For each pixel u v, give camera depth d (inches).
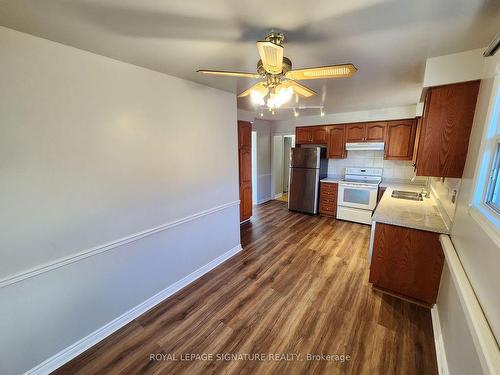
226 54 63.0
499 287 34.5
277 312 79.7
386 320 75.2
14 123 50.1
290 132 221.1
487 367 30.5
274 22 46.4
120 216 71.4
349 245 132.6
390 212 92.1
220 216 111.7
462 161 64.4
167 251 87.5
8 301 52.1
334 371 58.9
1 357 52.3
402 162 165.8
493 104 47.3
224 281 98.7
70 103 58.0
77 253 62.4
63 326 61.4
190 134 90.8
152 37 52.7
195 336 70.2
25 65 50.6
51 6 40.4
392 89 103.0
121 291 74.0
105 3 39.9
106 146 66.1
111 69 65.2
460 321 50.1
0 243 50.1
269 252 125.9
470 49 59.4
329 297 87.0
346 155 180.2
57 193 57.6
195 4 40.4
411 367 59.7
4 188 49.8
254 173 223.8
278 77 56.1
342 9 41.8
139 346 66.9
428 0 38.9
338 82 91.3
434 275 77.0
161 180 82.1
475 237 47.1
